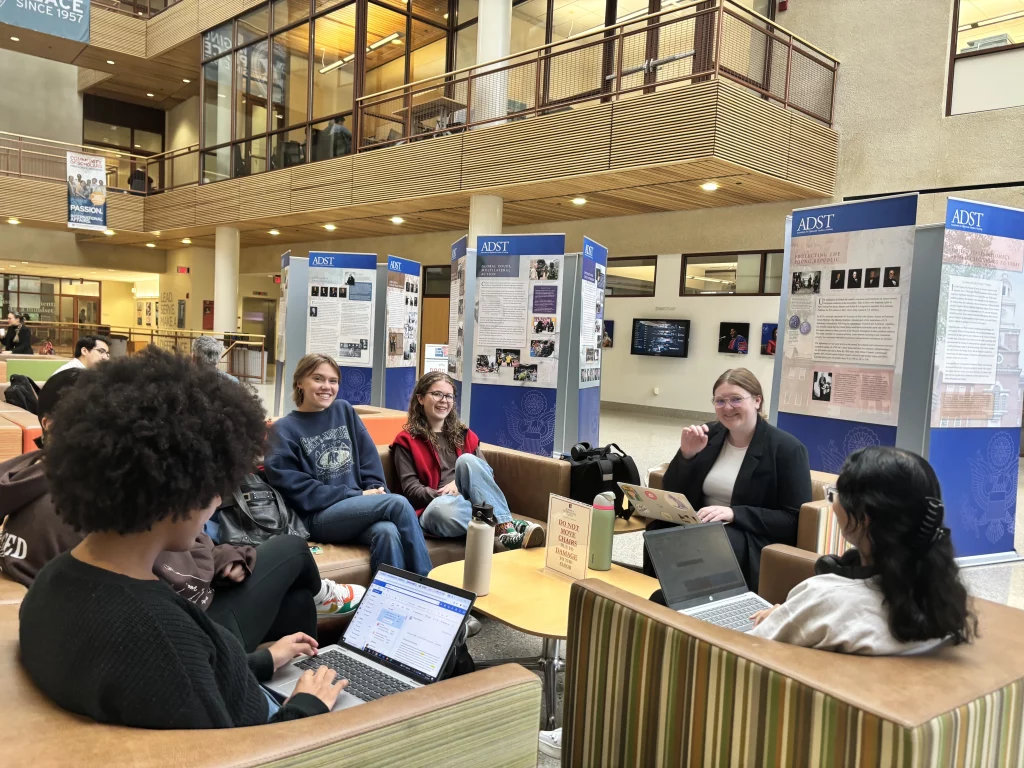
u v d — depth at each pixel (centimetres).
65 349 1596
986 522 426
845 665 128
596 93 839
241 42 1290
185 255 1784
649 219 1041
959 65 775
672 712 146
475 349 595
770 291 938
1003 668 129
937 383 394
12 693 101
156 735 96
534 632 203
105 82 1716
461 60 1228
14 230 1639
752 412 288
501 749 128
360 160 1043
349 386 764
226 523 280
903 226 400
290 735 103
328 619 238
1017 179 736
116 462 92
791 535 275
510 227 1216
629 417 1050
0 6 1142
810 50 880
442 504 321
